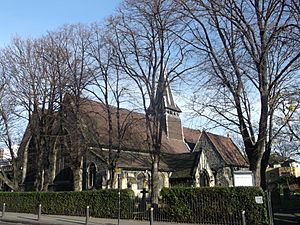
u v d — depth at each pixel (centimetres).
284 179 6109
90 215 2725
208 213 2102
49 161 3878
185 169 4384
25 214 3055
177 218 2209
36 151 3994
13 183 4047
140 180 3997
